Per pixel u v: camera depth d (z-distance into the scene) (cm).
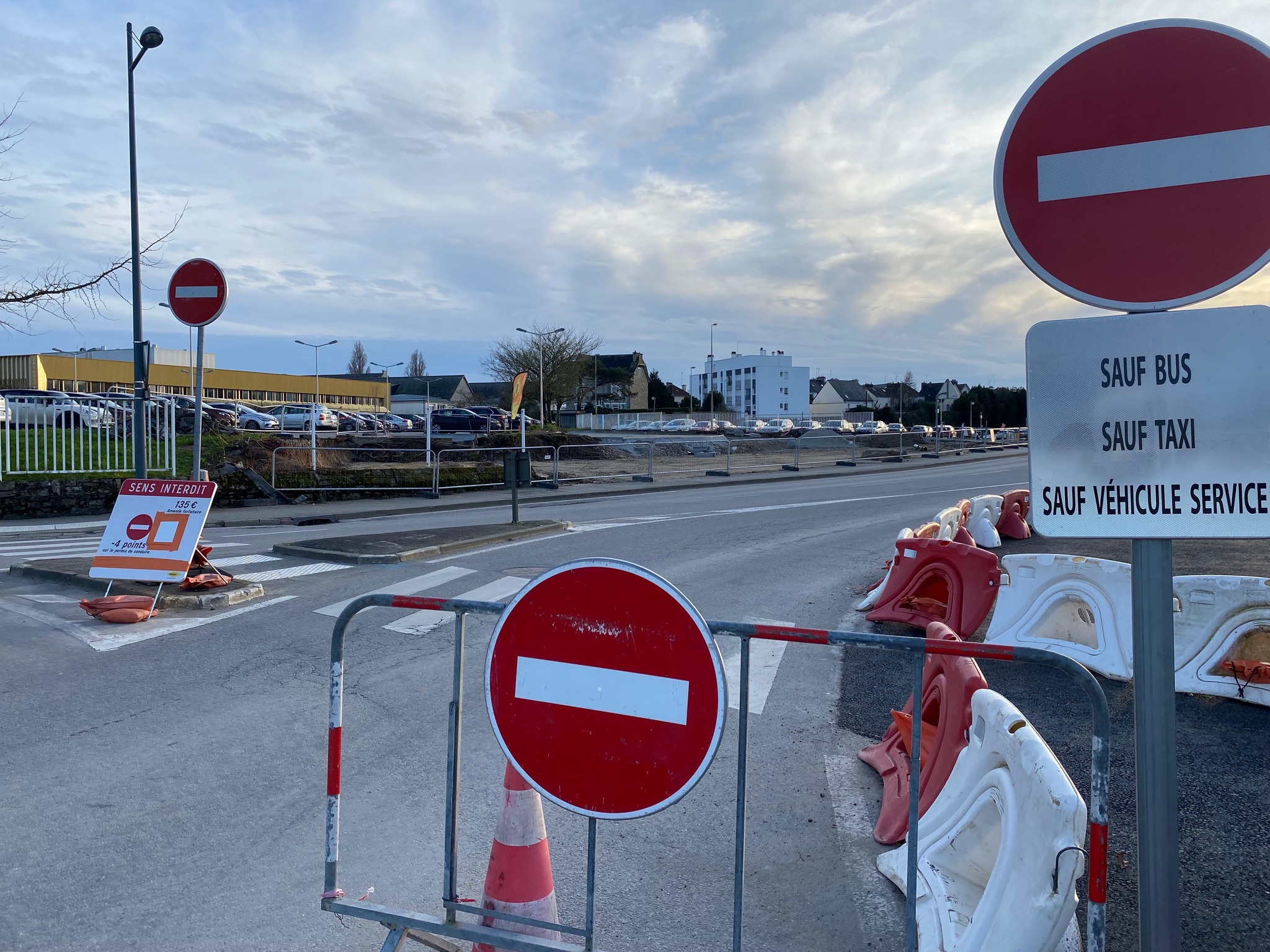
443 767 478
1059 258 237
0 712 557
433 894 352
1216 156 222
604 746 277
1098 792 239
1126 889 347
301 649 707
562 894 351
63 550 1238
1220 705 554
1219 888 345
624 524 1542
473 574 1026
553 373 6812
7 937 317
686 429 6091
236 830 404
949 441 4869
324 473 2053
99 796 439
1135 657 232
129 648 706
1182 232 226
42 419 1762
